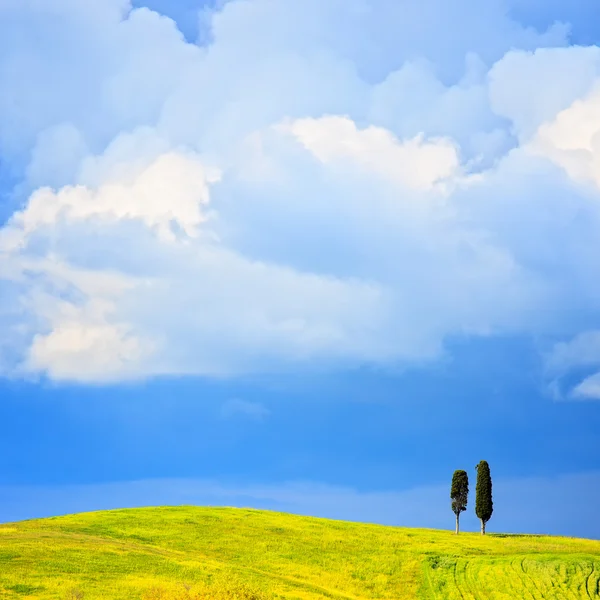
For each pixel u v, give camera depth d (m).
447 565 75.31
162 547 70.75
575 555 80.31
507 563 76.50
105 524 78.50
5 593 46.50
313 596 59.28
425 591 67.19
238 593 54.34
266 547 76.94
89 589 49.31
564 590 67.19
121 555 62.09
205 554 70.88
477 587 68.31
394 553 80.31
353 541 84.62
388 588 67.88
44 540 64.69
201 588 53.38
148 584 52.66
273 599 55.28
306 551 77.25
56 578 51.28
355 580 69.31
